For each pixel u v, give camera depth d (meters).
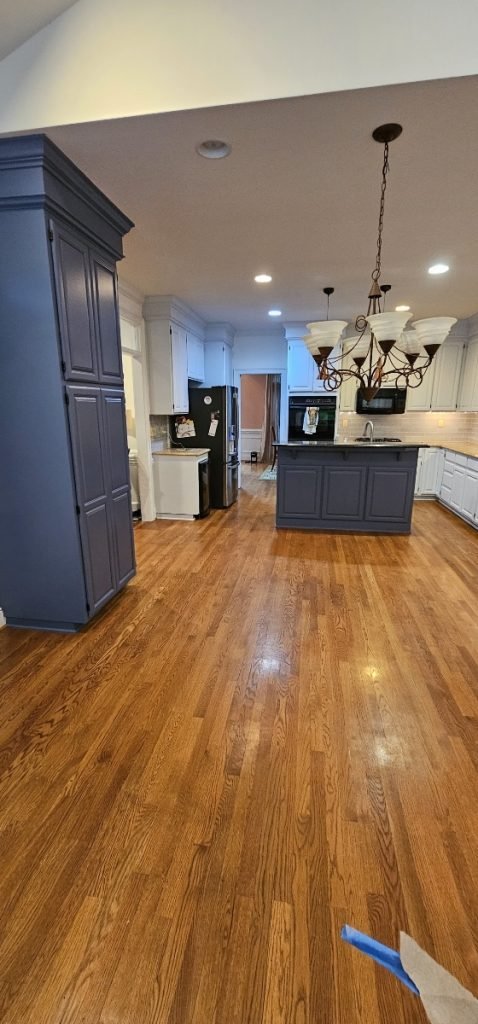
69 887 1.26
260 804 1.53
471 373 5.91
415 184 2.36
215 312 5.65
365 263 3.67
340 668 2.32
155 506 5.54
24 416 2.35
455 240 3.18
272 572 3.68
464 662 2.38
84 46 1.76
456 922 1.18
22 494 2.48
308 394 6.49
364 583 3.44
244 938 1.14
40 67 1.80
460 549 4.29
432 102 1.69
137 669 2.31
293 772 1.66
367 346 3.25
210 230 2.98
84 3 1.72
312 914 1.20
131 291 4.46
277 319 6.15
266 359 7.09
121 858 1.35
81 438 2.49
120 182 2.32
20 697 2.09
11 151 1.95
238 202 2.56
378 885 1.27
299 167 2.18
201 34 1.68
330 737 1.84
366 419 6.78
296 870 1.31
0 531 2.57
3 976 1.07
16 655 2.45
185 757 1.73
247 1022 0.99
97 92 1.78
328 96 1.66
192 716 1.96
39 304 2.17
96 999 1.03
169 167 2.18
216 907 1.21
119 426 2.99
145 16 1.70
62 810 1.50
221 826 1.45
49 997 1.03
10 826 1.45
